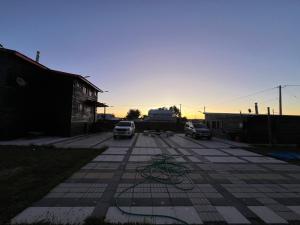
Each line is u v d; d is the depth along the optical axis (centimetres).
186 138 2342
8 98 1720
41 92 2127
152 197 573
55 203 527
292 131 2089
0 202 514
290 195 605
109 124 3456
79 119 2402
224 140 2220
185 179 739
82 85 2481
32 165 880
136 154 1201
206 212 491
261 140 2048
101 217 453
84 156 1091
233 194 606
